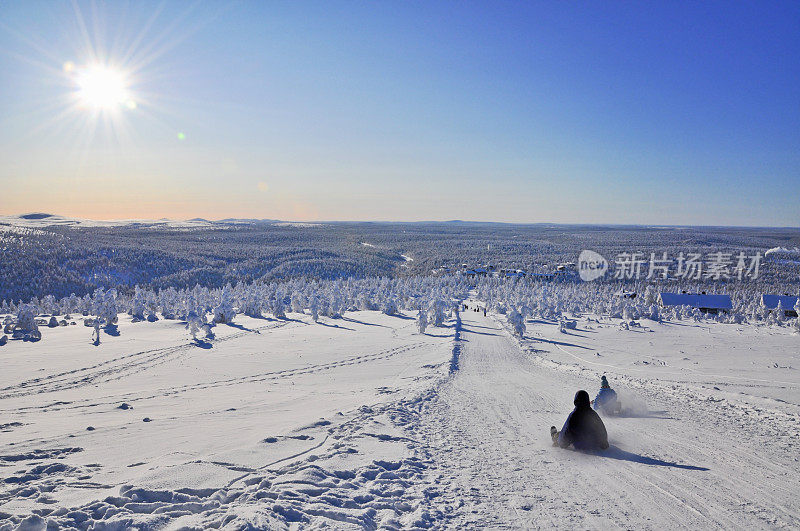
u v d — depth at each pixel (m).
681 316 94.38
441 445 8.94
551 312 86.06
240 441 8.59
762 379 26.34
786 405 14.48
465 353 40.47
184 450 7.87
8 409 15.25
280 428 9.95
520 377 24.91
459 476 6.88
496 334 60.53
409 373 26.50
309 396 16.78
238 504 5.01
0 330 46.22
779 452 8.77
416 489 6.11
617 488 6.50
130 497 5.07
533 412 13.44
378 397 15.75
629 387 20.20
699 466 7.74
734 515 5.55
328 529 4.43
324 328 61.69
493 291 131.62
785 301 108.25
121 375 26.22
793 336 63.72
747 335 65.00
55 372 26.94
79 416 13.05
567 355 42.59
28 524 4.30
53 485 5.74
